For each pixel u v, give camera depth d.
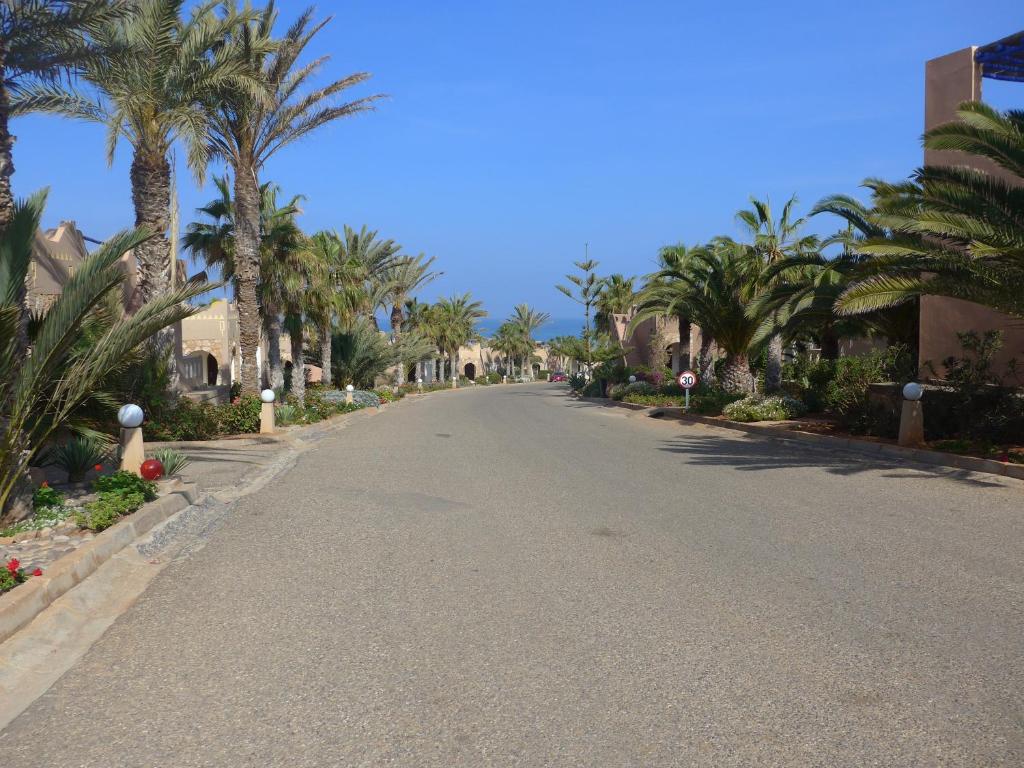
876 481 10.14
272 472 11.95
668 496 9.26
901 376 14.95
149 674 4.06
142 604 5.27
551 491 9.73
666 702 3.65
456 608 5.09
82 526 6.92
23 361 7.44
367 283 40.75
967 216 11.79
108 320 12.07
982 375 13.25
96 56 10.82
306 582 5.75
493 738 3.33
